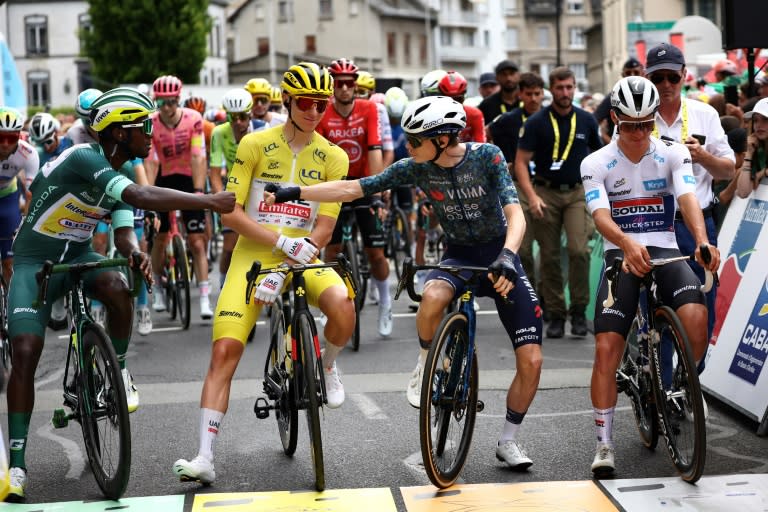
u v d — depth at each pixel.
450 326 7.82
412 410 10.34
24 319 8.15
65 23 110.44
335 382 8.61
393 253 19.36
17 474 7.91
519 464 8.32
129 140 8.01
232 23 152.75
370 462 8.65
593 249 15.67
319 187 8.37
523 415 8.38
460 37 162.62
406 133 8.09
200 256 16.09
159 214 15.77
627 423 9.77
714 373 10.45
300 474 8.36
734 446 8.93
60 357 13.78
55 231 8.33
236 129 15.37
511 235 7.86
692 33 23.75
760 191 10.71
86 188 8.14
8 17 110.62
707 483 7.91
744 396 9.73
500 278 7.64
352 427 9.74
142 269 7.91
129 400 8.85
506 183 8.08
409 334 14.69
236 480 8.23
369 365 12.54
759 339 9.80
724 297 10.80
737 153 12.62
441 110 7.97
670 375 8.11
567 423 9.78
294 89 8.30
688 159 8.37
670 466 8.37
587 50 152.38
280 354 8.60
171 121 16.16
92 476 8.48
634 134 8.20
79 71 110.75
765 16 12.86
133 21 90.94
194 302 18.23
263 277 8.30
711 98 15.12
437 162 8.20
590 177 8.48
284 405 8.28
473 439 9.30
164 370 12.55
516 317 8.33
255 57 142.12
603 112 17.36
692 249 9.88
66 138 12.98
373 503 7.61
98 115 7.97
